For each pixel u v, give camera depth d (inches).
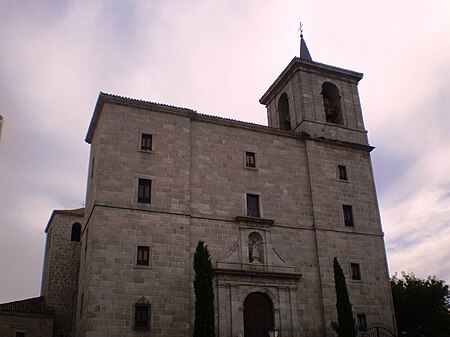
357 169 1640.0
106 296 1175.0
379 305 1478.8
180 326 1219.2
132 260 1230.9
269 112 1893.5
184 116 1441.9
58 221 1969.7
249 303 1333.7
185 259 1286.9
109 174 1294.3
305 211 1504.7
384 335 1445.6
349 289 1454.2
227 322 1270.9
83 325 1192.8
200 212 1366.9
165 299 1227.2
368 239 1550.2
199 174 1407.5
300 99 1663.4
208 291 1140.5
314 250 1465.3
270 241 1413.6
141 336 1171.3
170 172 1360.7
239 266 1344.7
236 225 1393.9
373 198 1624.0
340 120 1721.2
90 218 1330.0
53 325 1749.5
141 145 1360.7
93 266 1189.1
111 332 1149.7
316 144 1603.1
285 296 1365.7
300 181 1540.4
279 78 1787.6
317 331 1366.9
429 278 1959.9
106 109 1355.8
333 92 1781.5
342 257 1486.2
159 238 1279.5
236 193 1434.5
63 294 1856.5
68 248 1942.7
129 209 1277.1
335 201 1552.7
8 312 1619.1
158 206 1310.3
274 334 1168.2
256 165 1496.1
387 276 1530.5
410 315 1847.9
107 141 1325.0
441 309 1856.5
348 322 1279.5
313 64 1718.8
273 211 1460.4
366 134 1721.2
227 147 1477.6
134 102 1386.6
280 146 1557.6
